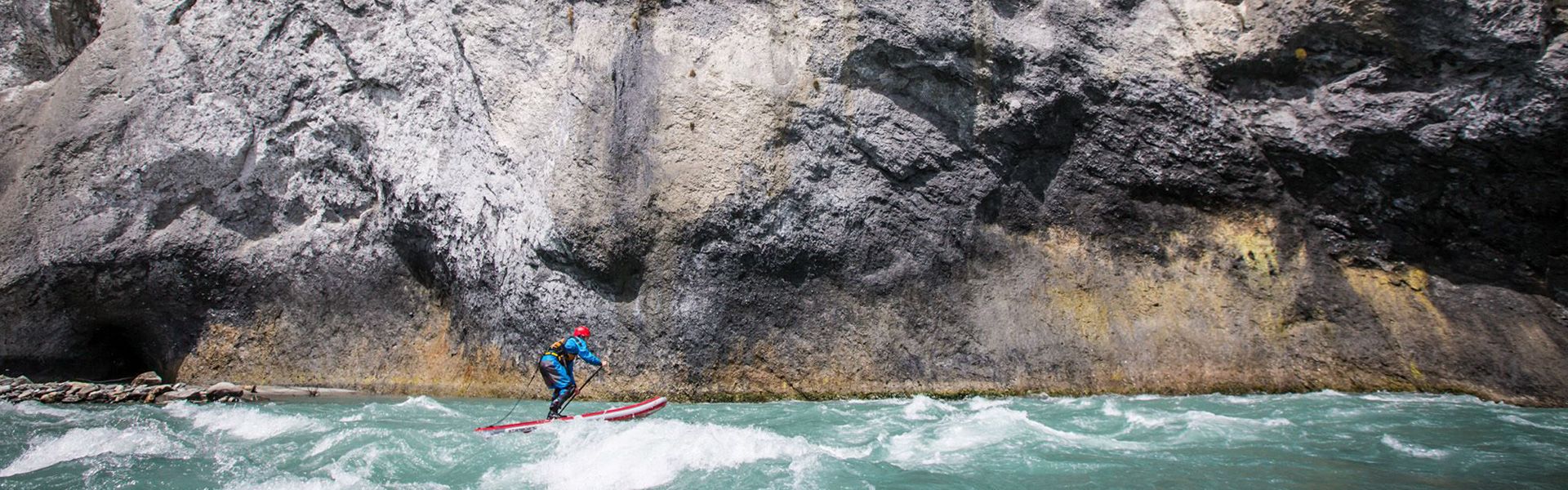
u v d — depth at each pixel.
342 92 13.48
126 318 13.50
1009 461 7.56
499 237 12.12
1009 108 12.44
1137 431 8.82
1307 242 12.32
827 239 12.02
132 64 14.09
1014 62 12.42
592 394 11.44
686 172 11.68
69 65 14.73
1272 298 12.04
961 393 11.61
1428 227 11.85
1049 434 8.70
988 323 12.07
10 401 11.22
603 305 11.69
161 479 7.14
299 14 13.79
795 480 6.99
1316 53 11.77
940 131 12.50
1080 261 12.52
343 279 13.35
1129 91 12.47
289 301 13.41
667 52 12.14
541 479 7.20
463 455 7.98
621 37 12.20
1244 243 12.40
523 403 11.27
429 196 12.67
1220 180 12.52
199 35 14.05
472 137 12.59
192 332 13.48
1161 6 12.73
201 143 13.63
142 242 13.33
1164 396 11.35
